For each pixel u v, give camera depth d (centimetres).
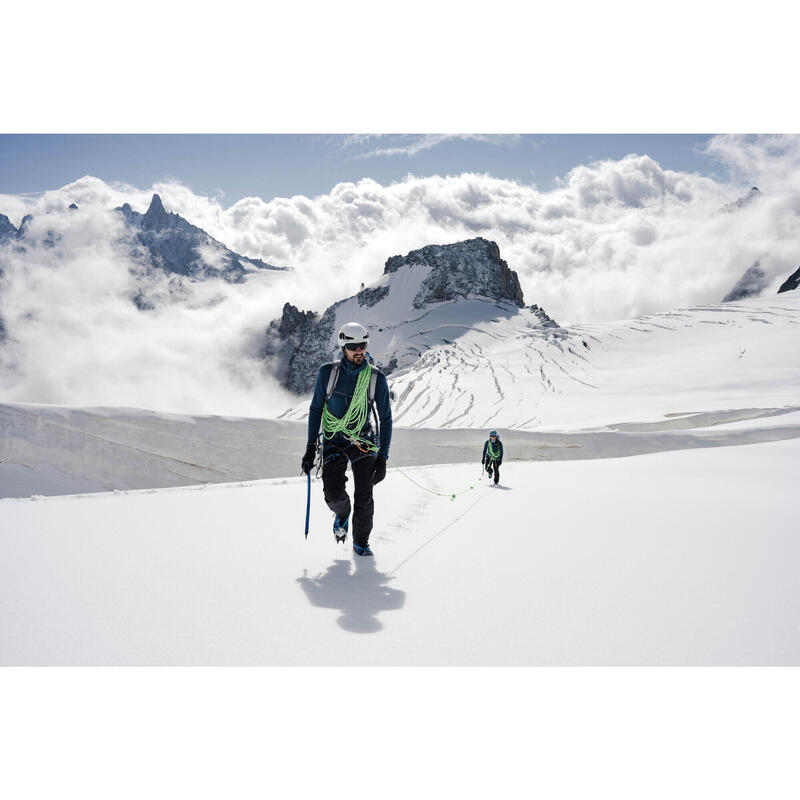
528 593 438
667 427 3906
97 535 582
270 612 382
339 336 527
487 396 8525
